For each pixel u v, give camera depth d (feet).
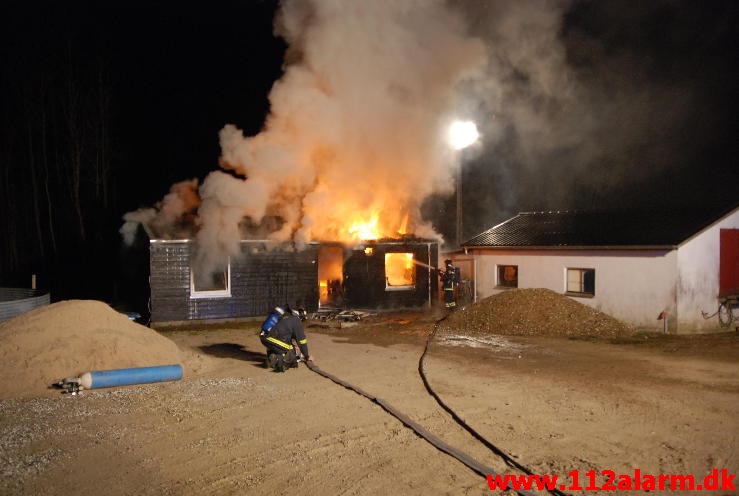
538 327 43.62
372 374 29.35
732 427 20.43
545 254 55.36
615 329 43.11
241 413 22.40
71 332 28.68
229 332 46.21
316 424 20.99
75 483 16.01
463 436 19.61
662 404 23.39
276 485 15.78
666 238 45.32
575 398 24.35
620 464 17.13
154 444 19.01
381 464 17.20
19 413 22.35
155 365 29.04
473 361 32.83
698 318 45.60
